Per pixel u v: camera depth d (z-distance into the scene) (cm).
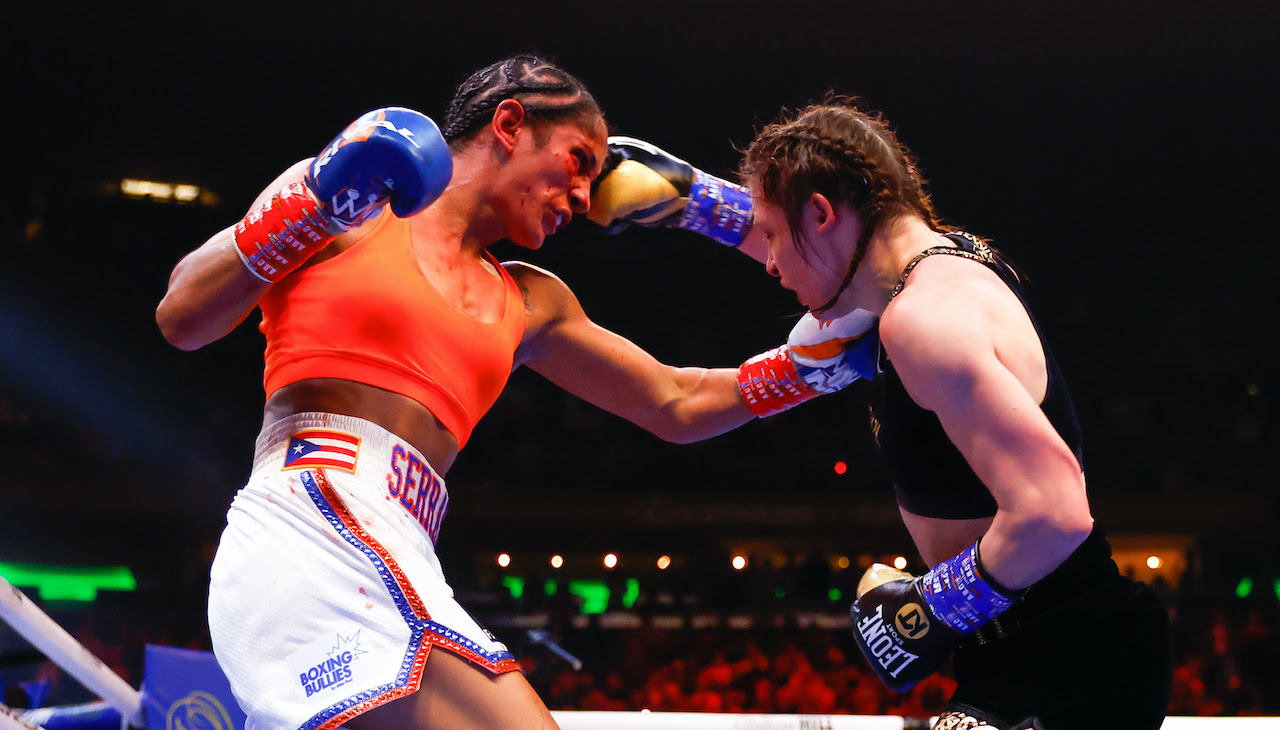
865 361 219
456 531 1136
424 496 167
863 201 166
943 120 1328
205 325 160
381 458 162
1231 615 1043
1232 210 1360
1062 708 151
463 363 175
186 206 1307
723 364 1314
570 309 216
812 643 1058
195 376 1242
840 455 1232
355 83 1263
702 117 1308
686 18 1184
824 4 1164
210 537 1141
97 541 1121
